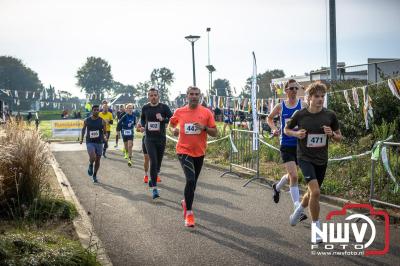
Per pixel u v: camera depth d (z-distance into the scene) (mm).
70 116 54969
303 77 20938
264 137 14867
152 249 5176
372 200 7199
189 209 6129
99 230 5961
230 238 5566
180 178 10602
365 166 9375
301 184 9141
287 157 6453
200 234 5758
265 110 17062
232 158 12586
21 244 4254
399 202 7156
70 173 11492
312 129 5297
